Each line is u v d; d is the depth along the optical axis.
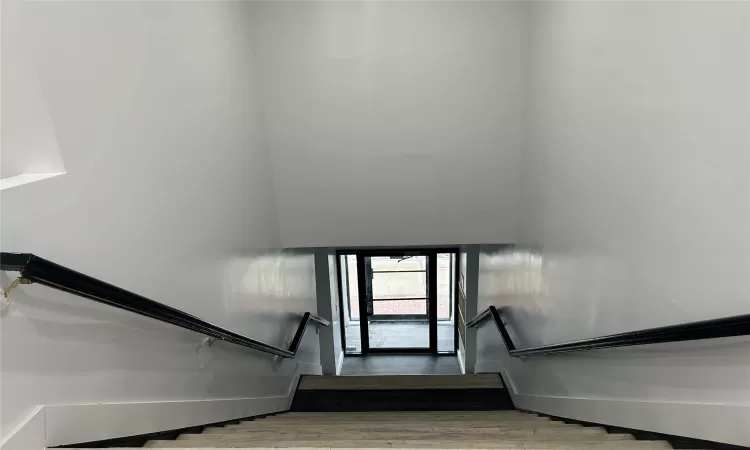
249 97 3.47
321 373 6.77
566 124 2.79
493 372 5.27
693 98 1.53
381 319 8.34
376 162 4.07
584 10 2.46
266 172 3.93
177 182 2.17
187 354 2.25
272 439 2.17
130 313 1.75
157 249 1.96
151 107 1.92
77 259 1.44
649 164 1.81
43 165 1.36
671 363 1.76
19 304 1.23
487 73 3.74
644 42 1.84
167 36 2.09
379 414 3.73
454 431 2.42
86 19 1.49
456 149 4.00
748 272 1.31
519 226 4.14
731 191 1.36
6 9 1.21
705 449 1.56
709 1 1.45
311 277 6.08
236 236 3.07
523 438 2.15
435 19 3.60
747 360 1.38
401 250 7.51
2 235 1.16
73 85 1.42
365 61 3.72
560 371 3.05
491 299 5.46
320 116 3.92
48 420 1.33
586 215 2.48
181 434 2.14
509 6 3.55
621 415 2.16
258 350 3.27
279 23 3.61
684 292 1.60
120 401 1.69
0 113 1.29
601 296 2.29
